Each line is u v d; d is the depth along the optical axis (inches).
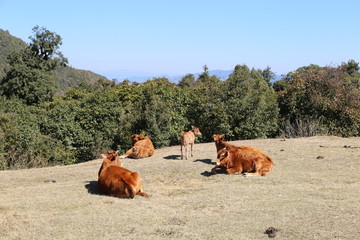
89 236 234.4
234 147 432.1
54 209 290.5
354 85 888.9
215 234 233.6
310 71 909.2
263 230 238.7
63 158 756.6
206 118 837.8
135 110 850.8
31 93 1952.5
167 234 236.4
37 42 2373.3
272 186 357.4
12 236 235.8
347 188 340.2
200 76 1923.0
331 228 236.1
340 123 861.2
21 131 725.3
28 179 436.1
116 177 330.3
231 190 343.3
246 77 871.1
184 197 326.3
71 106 922.7
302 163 458.6
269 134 876.6
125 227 249.1
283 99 924.0
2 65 4350.4
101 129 836.0
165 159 534.6
